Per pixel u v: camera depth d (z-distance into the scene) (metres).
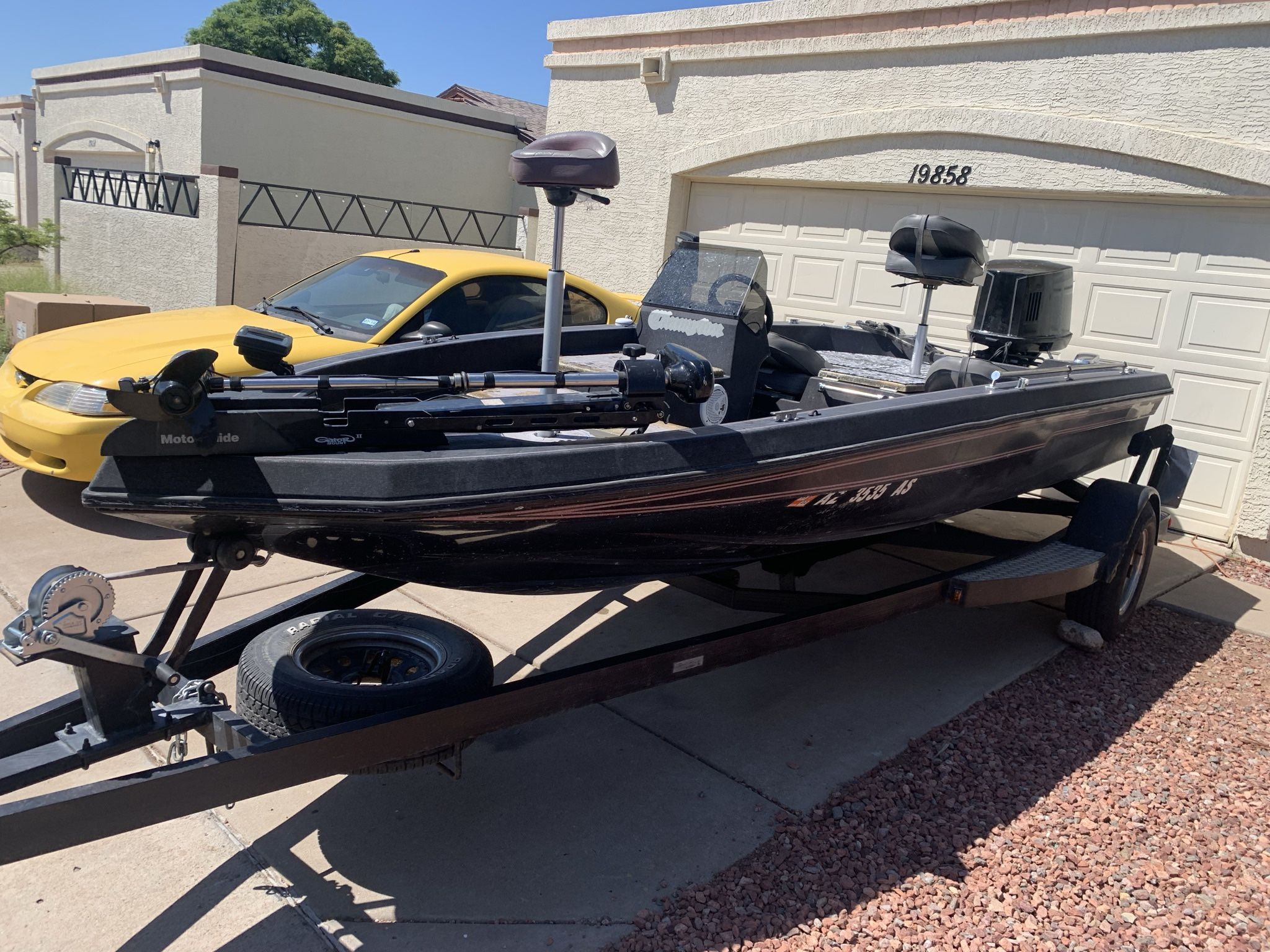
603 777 3.29
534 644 4.24
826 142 8.15
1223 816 3.27
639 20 9.28
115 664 2.28
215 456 2.24
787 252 8.77
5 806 1.94
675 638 4.39
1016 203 7.33
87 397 4.95
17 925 2.42
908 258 4.46
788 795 3.23
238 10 34.75
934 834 3.04
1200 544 6.63
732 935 2.52
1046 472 4.64
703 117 9.02
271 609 3.20
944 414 3.54
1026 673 4.38
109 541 5.04
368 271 6.20
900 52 7.69
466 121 17.66
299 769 2.33
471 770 3.30
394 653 3.16
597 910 2.60
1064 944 2.57
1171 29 6.33
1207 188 6.27
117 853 2.73
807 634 3.44
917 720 3.84
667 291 4.10
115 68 16.19
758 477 2.92
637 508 2.71
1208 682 4.41
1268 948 2.62
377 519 2.31
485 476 2.40
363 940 2.44
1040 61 6.98
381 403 2.47
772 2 8.34
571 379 2.58
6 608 4.12
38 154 19.27
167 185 14.64
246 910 2.53
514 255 11.77
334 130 15.93
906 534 4.63
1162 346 6.73
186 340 5.30
